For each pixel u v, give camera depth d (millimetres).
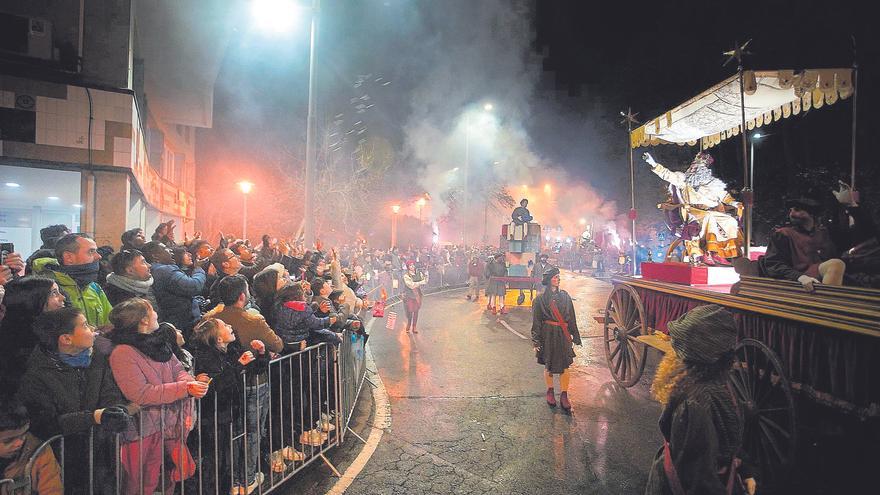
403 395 7102
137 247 5449
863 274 4312
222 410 3932
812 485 4023
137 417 3268
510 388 7434
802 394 4035
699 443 2291
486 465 4895
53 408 2916
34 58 7906
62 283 3943
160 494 3545
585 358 9383
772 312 4262
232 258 5668
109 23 8531
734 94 6480
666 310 6340
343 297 6906
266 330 4383
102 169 8188
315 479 4594
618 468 4828
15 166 7891
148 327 3396
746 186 5695
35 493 2795
